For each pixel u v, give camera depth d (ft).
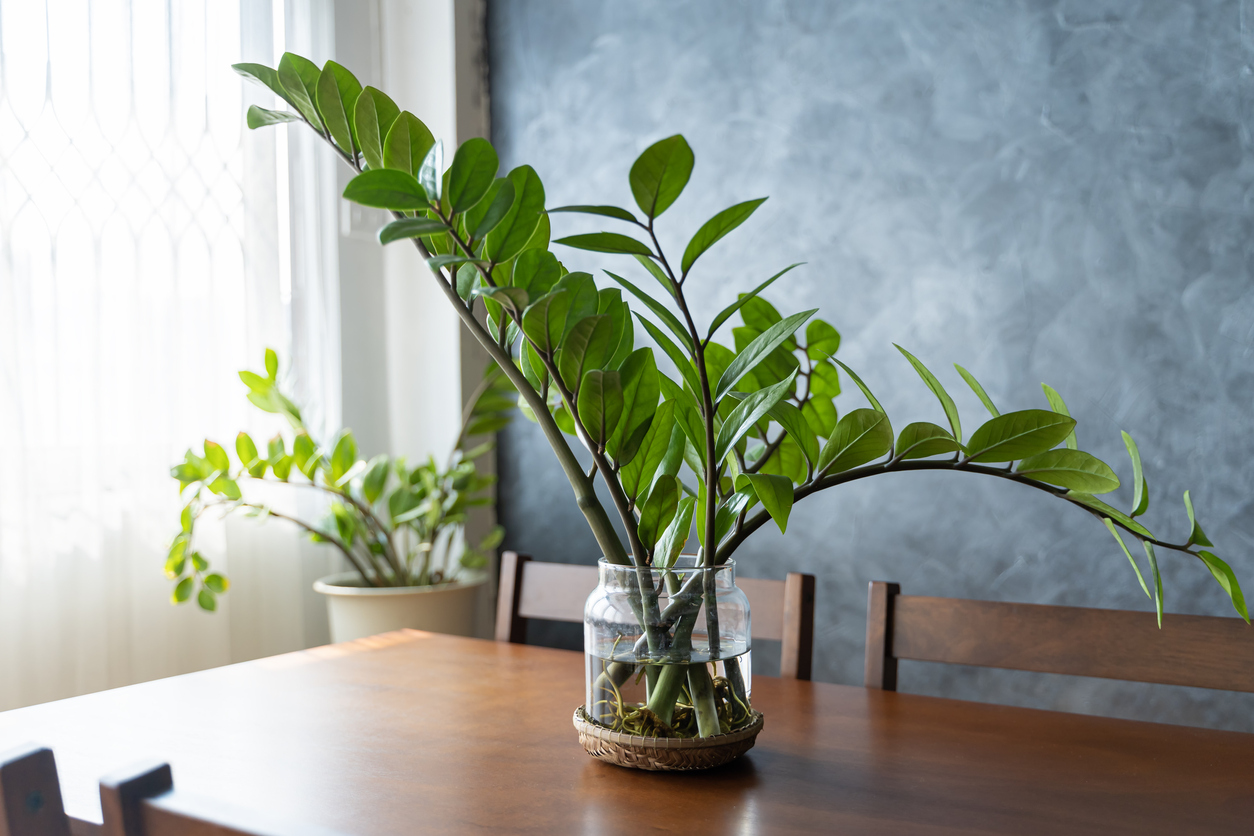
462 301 2.69
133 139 5.94
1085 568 6.08
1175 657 3.18
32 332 5.42
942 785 2.52
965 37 6.40
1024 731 3.01
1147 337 5.89
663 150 2.23
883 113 6.66
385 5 8.00
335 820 2.27
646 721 2.55
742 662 2.62
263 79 2.77
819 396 3.22
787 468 3.16
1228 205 5.66
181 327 6.26
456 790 2.47
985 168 6.34
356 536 7.03
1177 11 5.79
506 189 2.25
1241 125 5.63
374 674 3.73
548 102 7.96
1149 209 5.88
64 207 5.59
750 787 2.49
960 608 3.55
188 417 6.33
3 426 5.28
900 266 6.61
